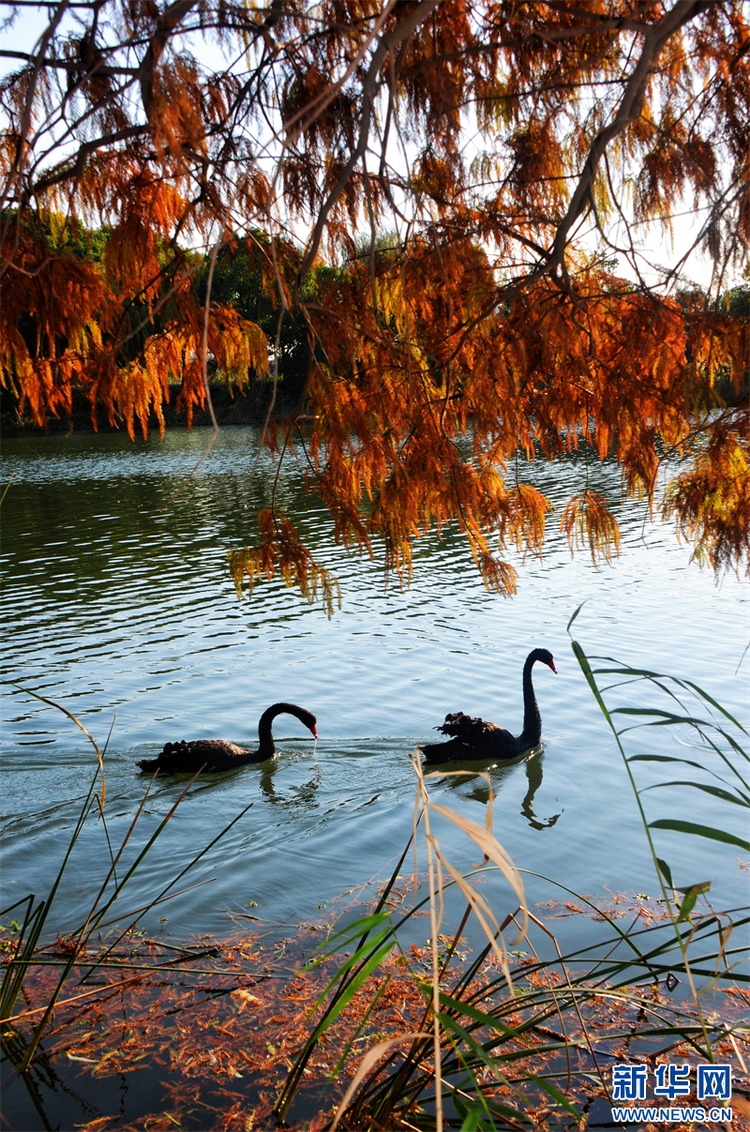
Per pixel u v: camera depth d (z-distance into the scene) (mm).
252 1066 4359
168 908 6105
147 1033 4641
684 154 3363
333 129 3260
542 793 8008
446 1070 3572
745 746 8438
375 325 3414
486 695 10547
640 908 5875
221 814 7883
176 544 20406
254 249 3316
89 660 11883
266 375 3414
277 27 3053
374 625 13320
